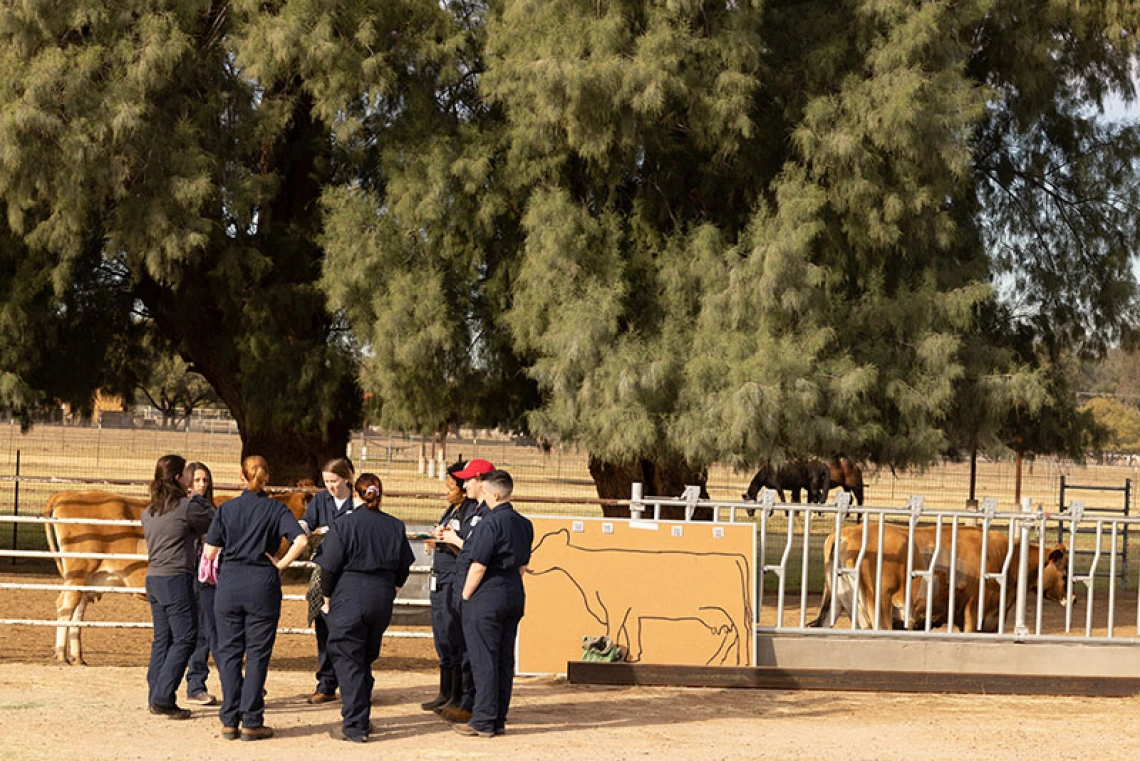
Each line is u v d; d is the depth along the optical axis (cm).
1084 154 1939
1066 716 965
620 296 1517
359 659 809
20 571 1883
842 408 1462
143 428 6975
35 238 1580
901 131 1462
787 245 1423
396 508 3055
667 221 1670
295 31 1556
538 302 1527
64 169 1504
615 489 1880
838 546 1130
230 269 1691
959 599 1214
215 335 1981
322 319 1869
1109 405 8762
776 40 1614
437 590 905
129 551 1157
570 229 1516
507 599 825
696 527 1093
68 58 1516
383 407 1708
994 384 1603
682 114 1588
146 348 2294
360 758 756
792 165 1543
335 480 948
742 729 880
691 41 1471
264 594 801
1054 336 1983
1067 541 2900
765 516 1110
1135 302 1934
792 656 1089
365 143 1742
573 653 1058
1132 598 1873
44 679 991
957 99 1508
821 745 833
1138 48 1769
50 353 1980
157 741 789
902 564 1184
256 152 1788
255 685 798
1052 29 1809
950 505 3619
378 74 1611
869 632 1094
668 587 1076
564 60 1441
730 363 1431
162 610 878
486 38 1694
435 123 1706
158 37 1523
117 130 1468
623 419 1426
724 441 1402
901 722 924
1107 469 6562
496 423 1889
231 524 805
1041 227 1964
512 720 888
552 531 1081
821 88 1575
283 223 1859
